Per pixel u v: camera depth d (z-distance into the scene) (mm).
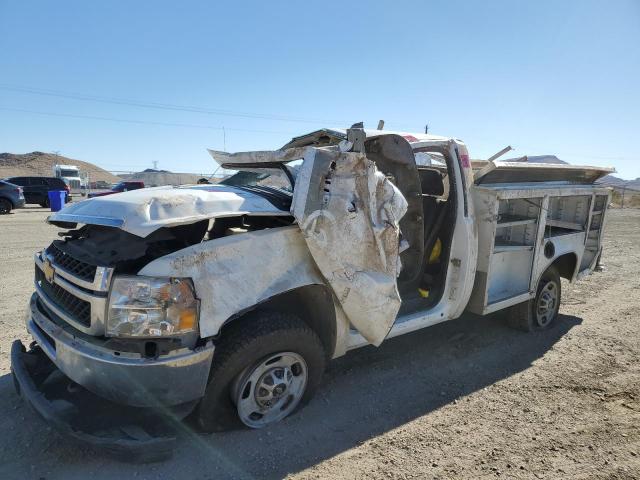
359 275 3334
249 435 3180
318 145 4652
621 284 7992
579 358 4770
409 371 4355
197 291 2742
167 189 3562
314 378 3412
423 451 3133
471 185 4480
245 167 4445
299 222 3072
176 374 2684
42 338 3113
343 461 2994
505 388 4082
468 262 4367
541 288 5461
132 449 2631
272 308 3447
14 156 98125
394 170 3865
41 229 13758
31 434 3133
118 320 2639
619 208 30234
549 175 5645
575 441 3297
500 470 2957
